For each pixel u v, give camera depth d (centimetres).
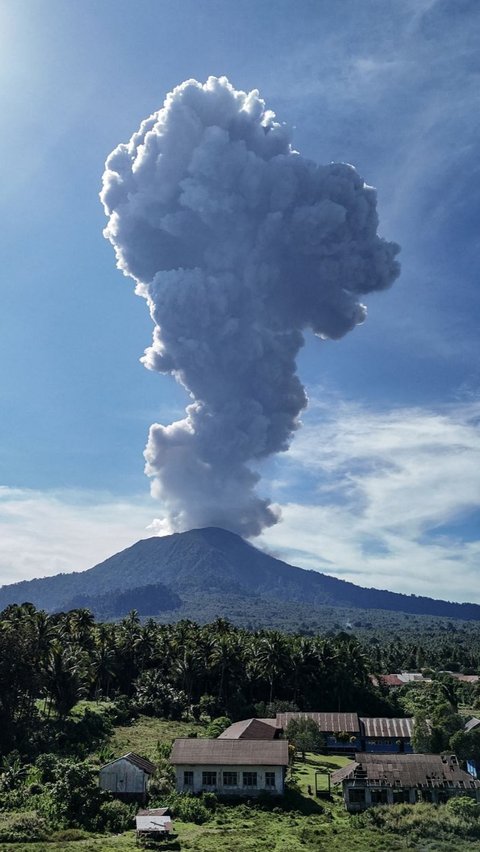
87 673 11800
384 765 7300
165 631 15962
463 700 17550
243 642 14575
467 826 6088
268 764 7225
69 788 6375
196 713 12650
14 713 9319
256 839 5797
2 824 5916
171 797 6944
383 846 5619
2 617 12181
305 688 13738
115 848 5397
